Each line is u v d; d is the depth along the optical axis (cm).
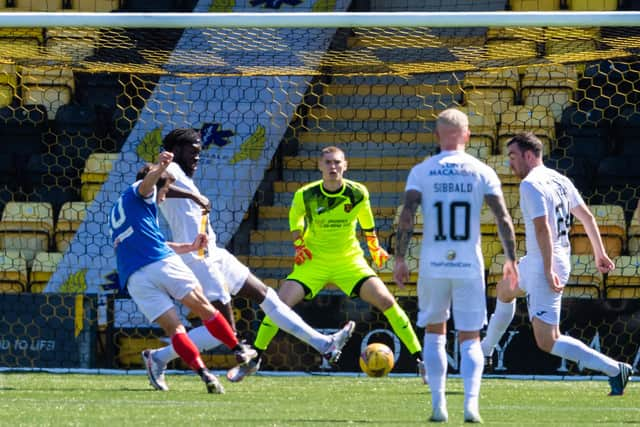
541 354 2911
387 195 3875
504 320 2495
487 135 3784
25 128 3919
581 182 3678
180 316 3105
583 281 3353
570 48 3047
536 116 3803
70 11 4238
